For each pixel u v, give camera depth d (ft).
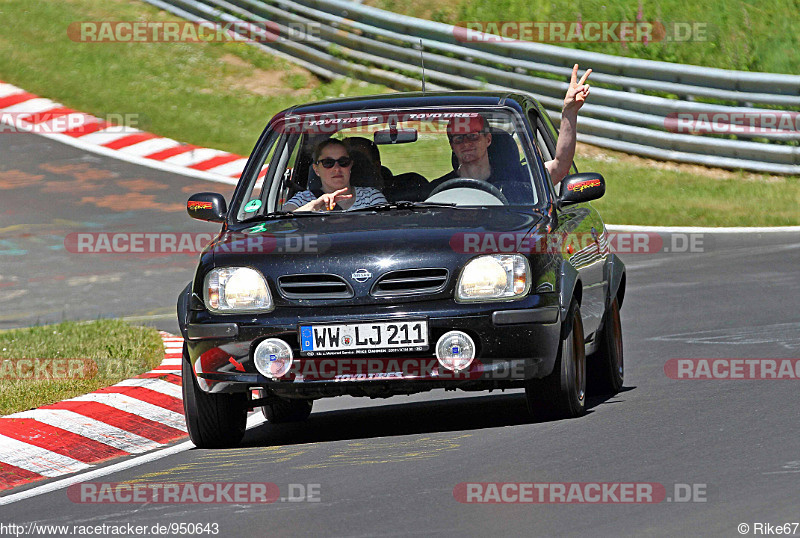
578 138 205.16
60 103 207.62
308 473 59.72
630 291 124.16
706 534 44.70
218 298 66.90
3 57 222.48
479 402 80.89
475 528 47.21
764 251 144.66
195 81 221.87
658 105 200.23
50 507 58.44
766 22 248.93
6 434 72.64
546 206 71.67
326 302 65.21
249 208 75.51
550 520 47.62
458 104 75.61
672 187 190.49
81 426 74.95
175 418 79.51
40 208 166.09
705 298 116.47
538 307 64.75
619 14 238.07
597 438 62.13
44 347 101.19
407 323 64.13
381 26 218.18
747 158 198.80
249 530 49.75
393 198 74.08
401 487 54.75
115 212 165.17
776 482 51.16
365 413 81.10
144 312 123.85
